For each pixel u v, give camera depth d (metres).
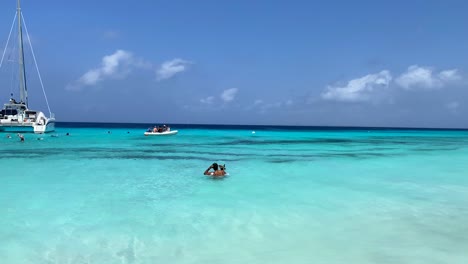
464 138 64.31
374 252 7.49
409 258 7.20
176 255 7.27
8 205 10.88
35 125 48.22
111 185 14.30
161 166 20.19
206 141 45.25
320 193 13.05
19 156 24.08
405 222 9.53
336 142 46.66
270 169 19.34
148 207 10.84
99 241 7.97
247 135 67.75
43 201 11.44
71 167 19.22
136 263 6.87
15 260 6.96
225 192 13.13
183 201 11.64
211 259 7.09
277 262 6.97
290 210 10.62
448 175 17.53
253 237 8.32
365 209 10.80
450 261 7.06
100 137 48.50
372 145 40.94
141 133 62.72
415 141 51.72
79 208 10.63
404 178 16.55
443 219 9.81
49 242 7.88
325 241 8.11
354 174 17.69
